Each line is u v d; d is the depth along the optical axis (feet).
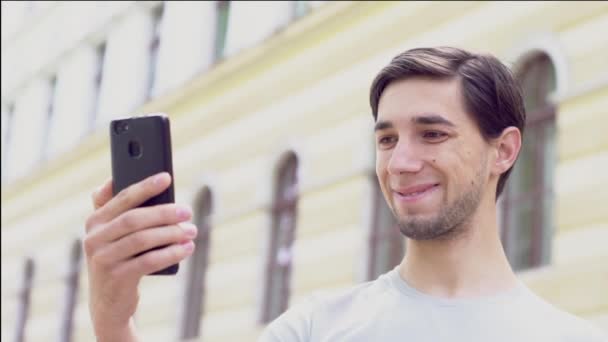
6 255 61.46
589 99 25.68
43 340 54.54
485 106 8.10
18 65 67.00
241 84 41.75
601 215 24.71
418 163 7.87
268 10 40.68
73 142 56.29
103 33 55.67
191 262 42.50
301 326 8.30
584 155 25.45
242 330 38.17
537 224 26.63
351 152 34.42
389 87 8.20
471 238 8.20
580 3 26.53
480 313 7.98
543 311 8.20
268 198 38.47
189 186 43.86
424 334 7.91
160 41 49.21
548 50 27.12
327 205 35.01
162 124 7.22
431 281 8.21
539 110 27.17
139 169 7.22
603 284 24.20
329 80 36.50
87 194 53.47
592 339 8.09
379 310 8.14
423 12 32.76
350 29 36.01
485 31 29.86
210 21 45.85
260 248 38.22
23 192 61.11
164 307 43.14
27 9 67.56
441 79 8.04
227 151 41.83
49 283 55.16
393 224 32.71
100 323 7.04
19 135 64.54
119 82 52.08
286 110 38.60
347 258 33.45
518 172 27.35
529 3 28.32
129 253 6.63
